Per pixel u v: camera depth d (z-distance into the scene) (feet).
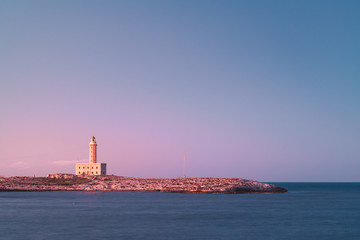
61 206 529.04
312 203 613.93
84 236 287.48
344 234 305.32
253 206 542.57
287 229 326.65
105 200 650.02
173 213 441.68
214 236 290.97
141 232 305.53
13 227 329.11
